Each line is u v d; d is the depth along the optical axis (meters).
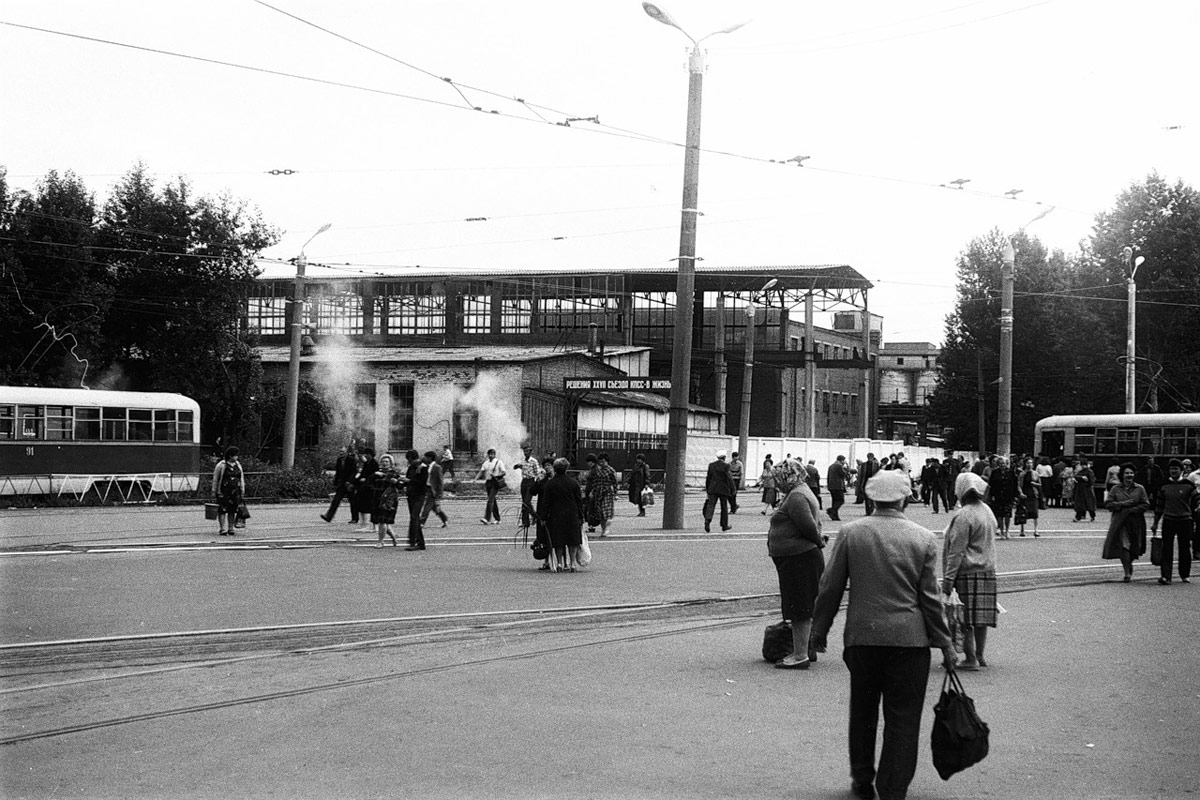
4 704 9.01
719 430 66.12
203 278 50.38
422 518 22.30
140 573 17.31
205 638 11.91
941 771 6.41
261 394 52.56
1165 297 57.38
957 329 71.88
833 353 87.62
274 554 20.66
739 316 78.75
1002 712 9.05
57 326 45.78
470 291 67.00
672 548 23.42
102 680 9.84
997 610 11.04
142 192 50.56
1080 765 7.54
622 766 7.29
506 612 13.98
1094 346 59.22
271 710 8.77
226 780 6.98
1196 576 20.36
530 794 6.71
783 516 10.81
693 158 27.31
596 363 56.50
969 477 11.16
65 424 35.75
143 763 7.36
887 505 6.83
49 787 6.87
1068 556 24.02
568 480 18.81
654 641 12.11
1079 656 11.59
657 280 68.25
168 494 38.28
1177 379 57.09
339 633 12.33
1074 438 48.41
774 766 7.34
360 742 7.83
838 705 9.13
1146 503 19.00
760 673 10.41
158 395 38.38
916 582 6.63
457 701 9.09
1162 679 10.40
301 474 41.38
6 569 17.67
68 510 32.78
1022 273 69.00
